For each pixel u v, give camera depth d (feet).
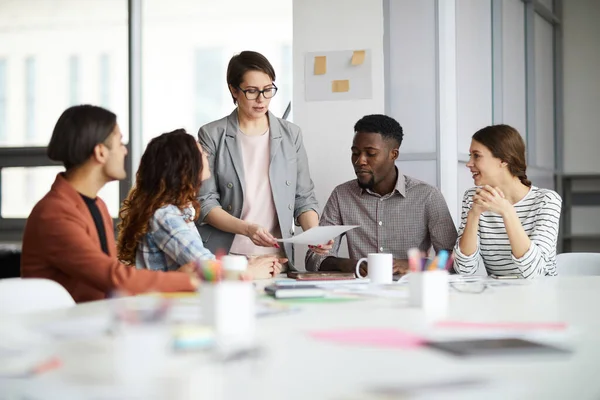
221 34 20.76
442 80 12.88
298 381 2.85
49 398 2.64
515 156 9.66
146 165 7.99
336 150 13.05
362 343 3.70
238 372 3.01
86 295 6.82
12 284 5.35
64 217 6.73
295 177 10.85
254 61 10.36
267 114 10.90
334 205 11.39
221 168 10.64
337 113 13.05
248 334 3.98
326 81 13.10
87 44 17.89
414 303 5.34
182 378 2.90
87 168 7.07
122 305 3.33
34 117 18.76
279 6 20.89
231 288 4.02
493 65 15.90
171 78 20.56
